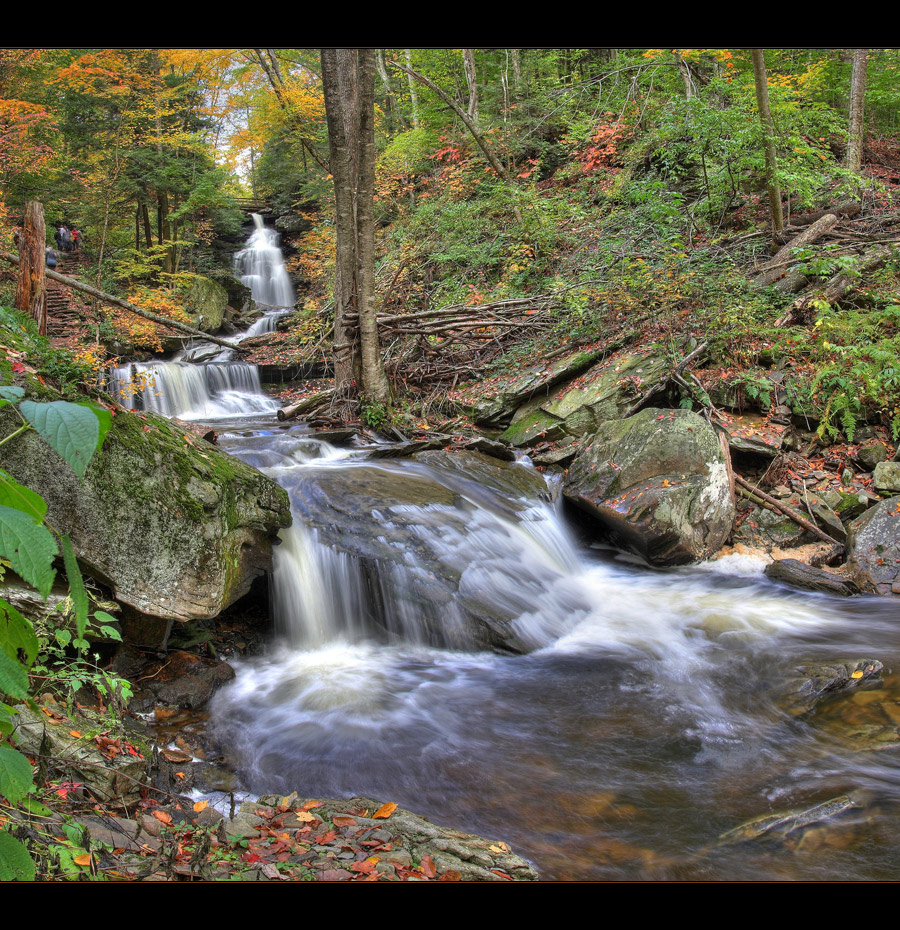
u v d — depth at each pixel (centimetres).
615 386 947
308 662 572
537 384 1034
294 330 1560
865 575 710
